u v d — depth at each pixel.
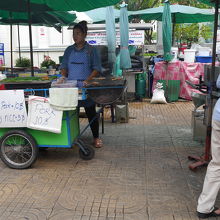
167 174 3.91
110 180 3.74
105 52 7.65
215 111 2.82
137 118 6.99
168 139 5.36
